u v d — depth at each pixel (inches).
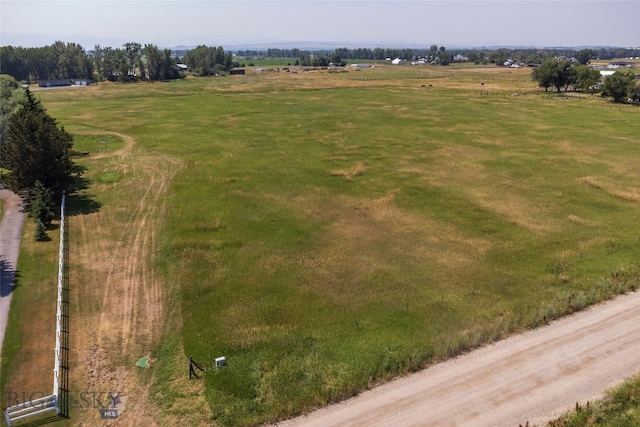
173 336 863.1
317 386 732.7
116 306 950.4
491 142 2327.8
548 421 658.8
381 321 911.7
